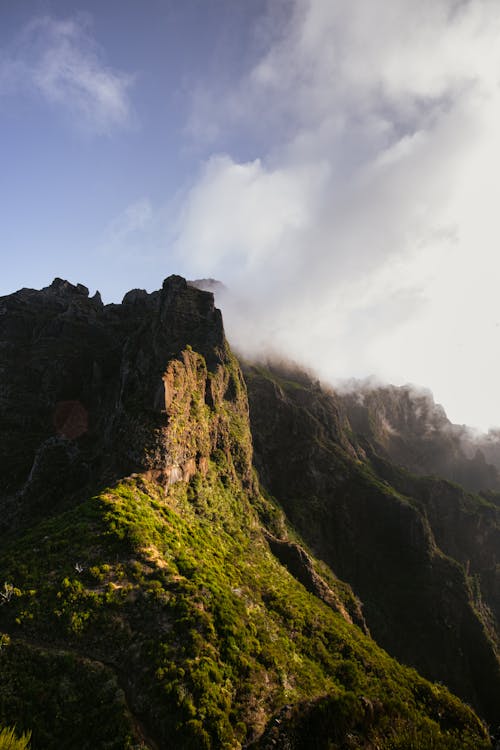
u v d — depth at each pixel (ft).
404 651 410.31
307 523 447.83
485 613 549.54
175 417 277.23
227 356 405.59
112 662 147.95
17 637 150.20
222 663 155.33
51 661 142.51
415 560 478.18
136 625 158.30
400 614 446.60
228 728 135.54
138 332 401.90
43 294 546.26
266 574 257.75
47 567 175.94
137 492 231.09
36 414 398.83
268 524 343.26
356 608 343.05
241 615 185.98
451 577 479.41
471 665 430.20
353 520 500.33
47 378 422.00
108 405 376.27
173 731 130.31
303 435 536.42
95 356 439.63
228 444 350.64
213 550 234.58
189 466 281.74
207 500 284.00
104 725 128.88
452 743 147.02
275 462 503.61
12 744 99.91
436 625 436.35
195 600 173.17
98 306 535.19
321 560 416.05
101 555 181.88
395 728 144.77
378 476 609.83
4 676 136.77
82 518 203.31
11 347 458.50
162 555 192.65
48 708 132.05
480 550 647.56
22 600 161.89
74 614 156.56
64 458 321.73
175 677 141.79
